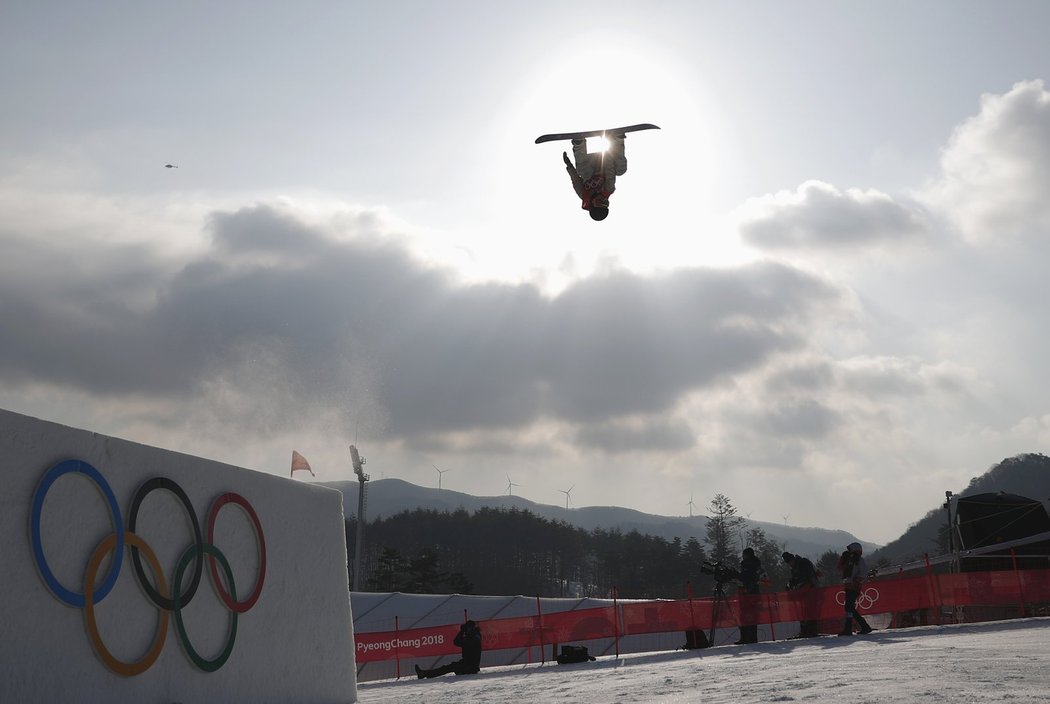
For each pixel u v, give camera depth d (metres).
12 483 7.43
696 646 20.80
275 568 10.94
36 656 7.46
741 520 159.88
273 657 10.65
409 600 45.25
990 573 21.20
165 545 9.13
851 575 19.27
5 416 7.43
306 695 11.18
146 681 8.61
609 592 163.88
